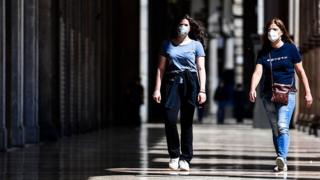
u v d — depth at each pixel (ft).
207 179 61.31
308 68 161.38
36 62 112.06
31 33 110.22
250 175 64.85
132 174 65.31
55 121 124.98
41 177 63.16
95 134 146.00
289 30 173.68
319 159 81.87
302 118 157.79
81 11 150.82
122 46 202.28
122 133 150.61
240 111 236.84
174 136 68.23
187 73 66.90
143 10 219.82
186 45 67.21
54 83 123.54
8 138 98.37
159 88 68.03
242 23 298.97
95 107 168.45
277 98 66.49
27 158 82.84
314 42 151.94
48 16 117.29
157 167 71.82
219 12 338.95
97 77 169.99
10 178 62.34
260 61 67.26
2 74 93.35
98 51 170.81
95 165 74.13
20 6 102.17
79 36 147.13
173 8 277.03
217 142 117.08
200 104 67.82
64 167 72.02
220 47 347.36
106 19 183.42
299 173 66.74
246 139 126.82
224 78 291.38
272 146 106.01
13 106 101.09
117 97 196.95
